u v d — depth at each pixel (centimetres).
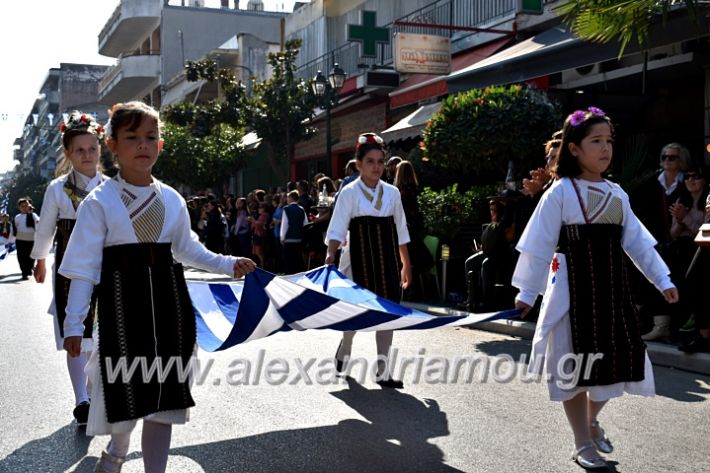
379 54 2358
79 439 498
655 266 422
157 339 352
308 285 606
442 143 1098
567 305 415
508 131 1056
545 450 462
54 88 10069
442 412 548
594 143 411
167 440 362
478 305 978
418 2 2208
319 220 1333
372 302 550
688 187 798
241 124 2497
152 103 4800
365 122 2348
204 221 2203
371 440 486
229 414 547
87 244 347
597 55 1073
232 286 508
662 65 1271
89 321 501
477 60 1753
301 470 434
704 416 534
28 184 9750
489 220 1147
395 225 646
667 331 782
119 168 358
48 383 656
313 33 2878
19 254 1855
